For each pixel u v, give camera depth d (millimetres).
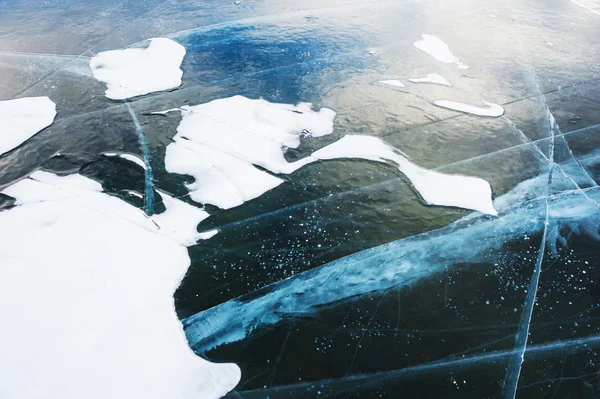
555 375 1890
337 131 3303
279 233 2557
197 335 2066
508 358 1957
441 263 2383
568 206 2691
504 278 2301
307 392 1853
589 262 2373
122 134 3273
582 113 3461
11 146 3172
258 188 2840
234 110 3496
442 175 2916
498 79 3887
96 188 2828
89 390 1814
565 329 2068
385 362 1954
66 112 3514
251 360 1970
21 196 2762
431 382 1874
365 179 2906
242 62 4156
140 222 2598
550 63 4105
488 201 2734
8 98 3645
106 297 2178
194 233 2549
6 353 1916
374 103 3605
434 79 3902
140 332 2047
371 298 2223
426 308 2172
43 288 2189
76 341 1979
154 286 2262
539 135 3240
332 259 2420
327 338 2051
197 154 3072
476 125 3352
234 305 2195
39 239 2455
